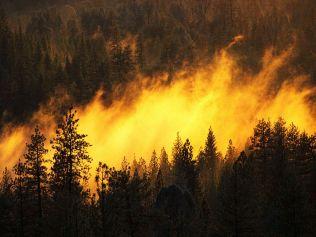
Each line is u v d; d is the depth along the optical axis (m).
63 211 31.75
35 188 36.25
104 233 30.06
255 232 35.09
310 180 43.44
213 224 37.78
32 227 34.62
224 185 42.97
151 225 32.81
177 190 40.56
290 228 34.66
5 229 34.22
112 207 30.62
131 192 31.42
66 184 35.91
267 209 38.22
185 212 38.25
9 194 36.00
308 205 35.31
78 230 32.00
